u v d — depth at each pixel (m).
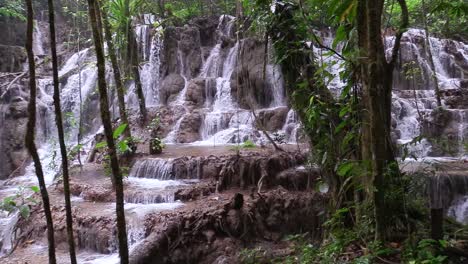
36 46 17.75
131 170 9.51
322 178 5.90
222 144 11.70
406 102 11.91
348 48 4.94
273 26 6.21
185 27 15.95
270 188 7.90
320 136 5.69
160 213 7.00
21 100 13.77
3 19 17.08
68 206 2.89
